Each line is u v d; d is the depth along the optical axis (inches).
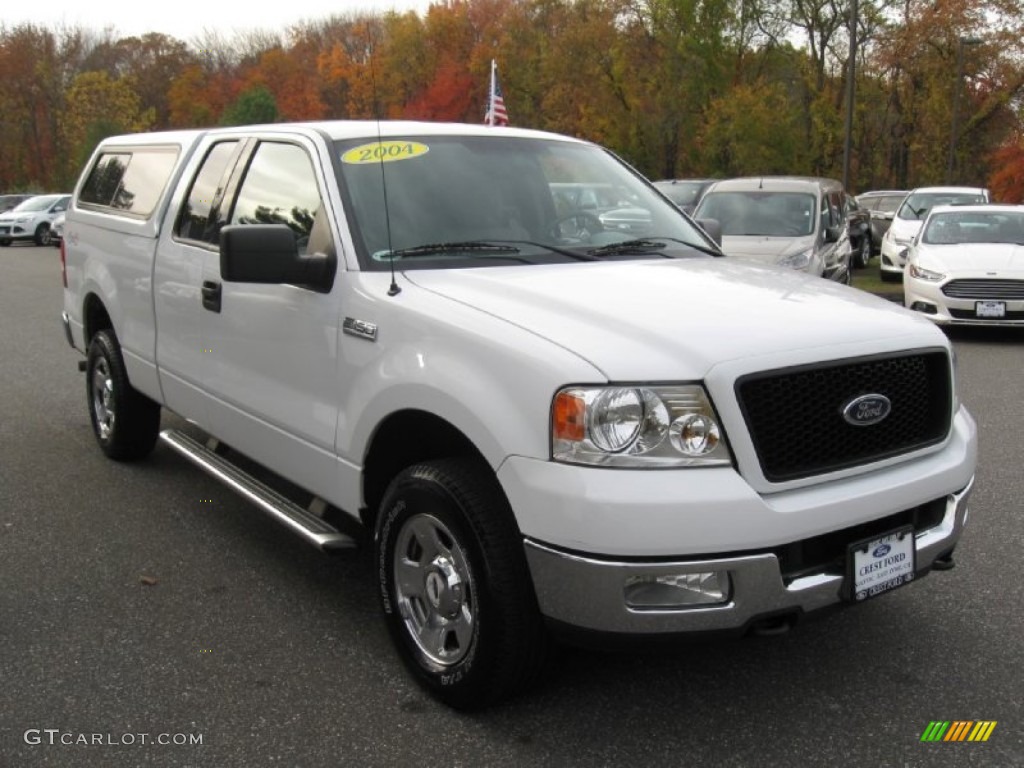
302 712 133.5
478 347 123.6
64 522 206.8
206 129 211.0
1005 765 121.3
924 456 132.9
